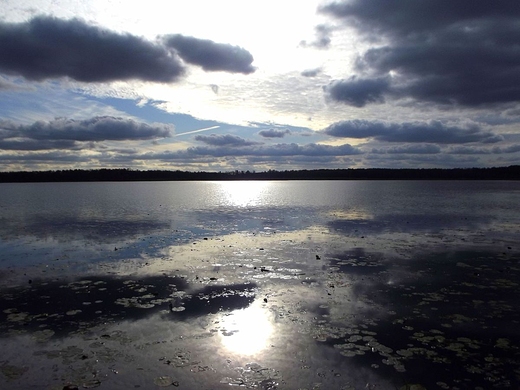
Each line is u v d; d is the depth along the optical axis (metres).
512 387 7.02
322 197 61.28
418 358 8.06
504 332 9.27
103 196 65.56
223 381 7.20
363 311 10.62
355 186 116.69
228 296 11.88
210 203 49.81
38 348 8.48
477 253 17.75
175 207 43.41
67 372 7.49
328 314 10.41
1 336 9.09
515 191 76.62
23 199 56.91
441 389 6.97
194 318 10.16
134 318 10.16
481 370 7.59
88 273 14.58
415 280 13.52
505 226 26.28
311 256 17.38
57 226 27.38
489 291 12.27
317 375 7.41
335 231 24.69
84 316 10.30
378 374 7.45
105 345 8.62
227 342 8.77
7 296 11.94
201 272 14.65
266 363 7.86
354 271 14.74
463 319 10.04
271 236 22.91
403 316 10.25
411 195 64.44
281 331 9.34
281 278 13.81
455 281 13.36
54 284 13.18
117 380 7.22
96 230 25.38
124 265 15.78
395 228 25.80
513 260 16.36
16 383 7.11
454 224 27.47
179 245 20.08
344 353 8.26
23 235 23.39
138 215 34.72
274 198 59.75
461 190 82.75
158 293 12.19
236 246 19.77
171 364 7.80
